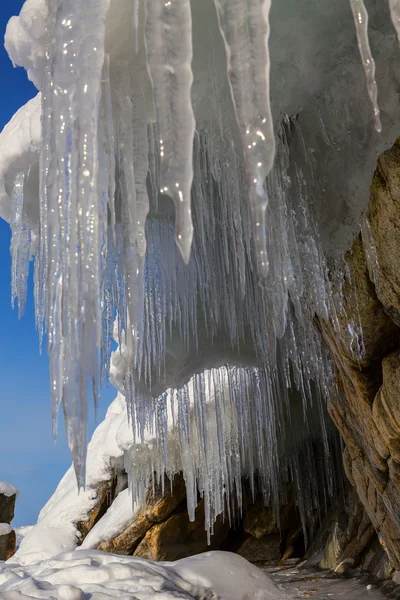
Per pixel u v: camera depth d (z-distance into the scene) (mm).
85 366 3219
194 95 3875
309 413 11391
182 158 2498
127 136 3652
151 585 5574
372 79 2121
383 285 4414
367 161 4164
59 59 3084
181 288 6562
